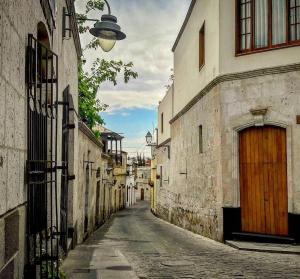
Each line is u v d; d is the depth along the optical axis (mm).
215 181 13242
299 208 11078
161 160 29703
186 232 16906
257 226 11969
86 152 15648
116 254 9250
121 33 8586
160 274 7254
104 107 20938
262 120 11820
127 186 58625
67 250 8758
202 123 15125
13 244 3803
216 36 13250
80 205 13297
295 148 11273
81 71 20344
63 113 7820
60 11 8094
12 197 3809
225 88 12711
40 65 5121
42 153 5379
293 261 8773
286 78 11570
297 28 11688
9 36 3658
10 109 3717
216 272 7461
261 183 11977
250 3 12531
